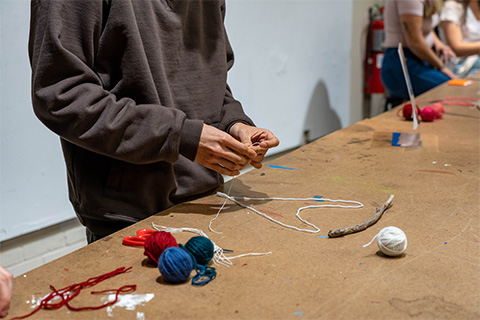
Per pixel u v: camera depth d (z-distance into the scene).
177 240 0.93
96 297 0.73
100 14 0.93
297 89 3.52
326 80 3.85
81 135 0.92
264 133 1.15
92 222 1.13
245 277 0.78
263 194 1.18
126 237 0.92
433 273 0.80
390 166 1.40
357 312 0.69
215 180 1.20
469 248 0.89
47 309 0.70
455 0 3.49
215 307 0.70
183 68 1.14
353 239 0.93
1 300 0.68
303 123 3.68
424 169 1.37
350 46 4.08
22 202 2.13
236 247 0.89
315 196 1.16
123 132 0.93
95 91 0.91
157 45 1.03
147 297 0.73
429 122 2.01
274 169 1.38
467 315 0.68
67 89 0.90
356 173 1.34
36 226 2.21
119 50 0.99
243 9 2.85
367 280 0.77
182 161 1.16
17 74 2.00
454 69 3.75
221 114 1.22
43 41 0.88
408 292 0.74
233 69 2.88
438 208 1.08
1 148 2.00
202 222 1.01
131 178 1.07
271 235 0.95
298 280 0.77
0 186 2.03
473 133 1.80
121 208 1.09
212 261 0.84
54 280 0.78
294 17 3.30
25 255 2.21
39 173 2.17
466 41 3.82
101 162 1.06
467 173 1.33
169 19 1.07
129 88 1.01
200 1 1.14
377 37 4.24
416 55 3.20
